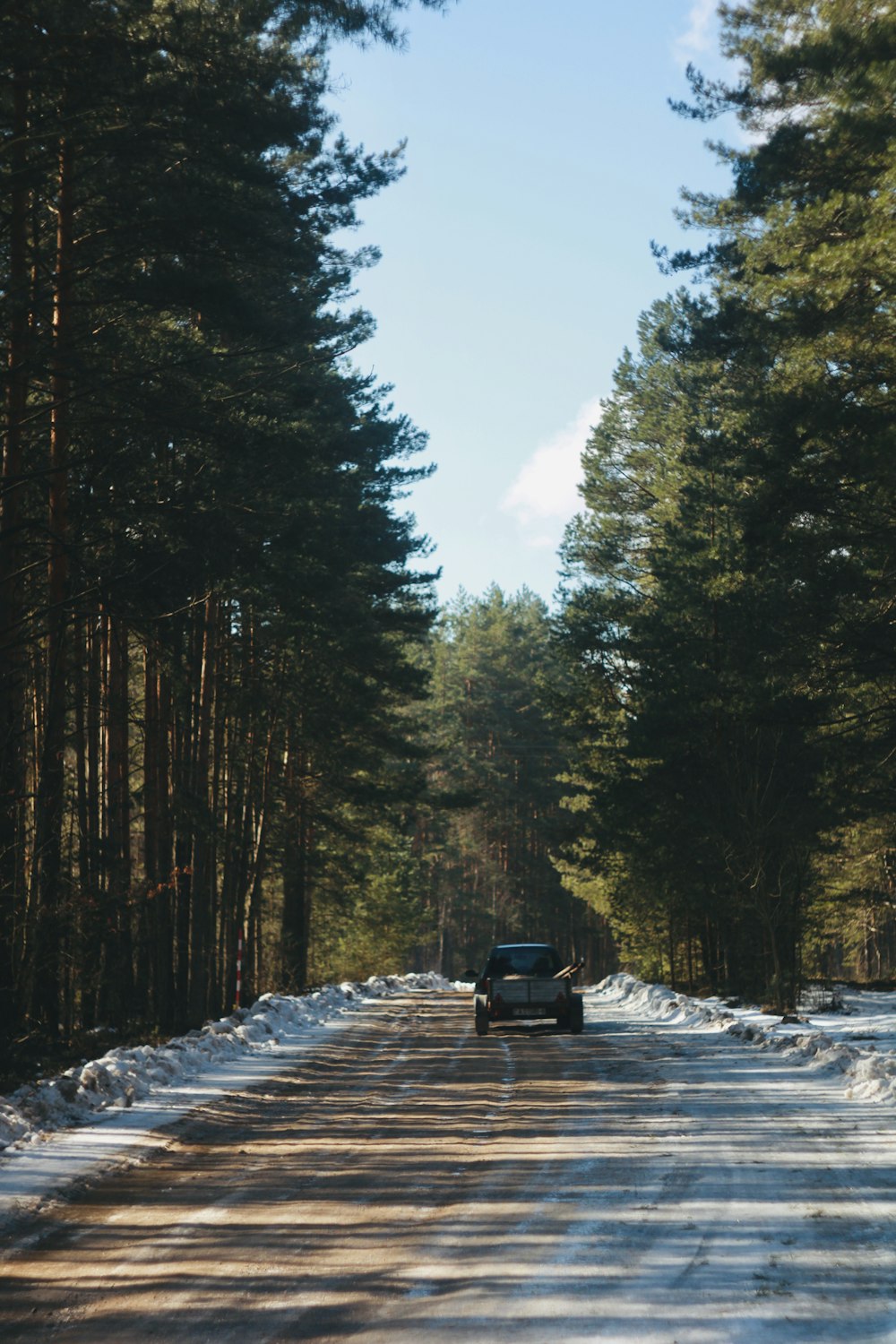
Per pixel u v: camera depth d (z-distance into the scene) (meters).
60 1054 19.94
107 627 29.33
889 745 29.55
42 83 17.83
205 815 29.31
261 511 25.55
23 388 20.91
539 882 102.81
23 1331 6.69
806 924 34.53
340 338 39.25
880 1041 20.88
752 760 32.56
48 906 21.00
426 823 101.94
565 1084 17.39
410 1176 10.84
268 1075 19.20
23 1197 9.95
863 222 22.25
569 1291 7.04
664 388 57.00
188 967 33.78
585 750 53.66
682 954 55.69
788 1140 11.98
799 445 24.14
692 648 38.81
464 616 125.94
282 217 21.33
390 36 16.77
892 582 26.11
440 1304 6.90
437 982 62.03
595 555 57.66
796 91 24.97
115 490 25.00
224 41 18.17
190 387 22.27
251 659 39.00
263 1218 9.27
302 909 49.62
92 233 21.48
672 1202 9.30
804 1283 7.07
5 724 20.56
